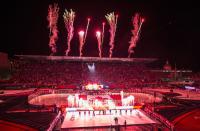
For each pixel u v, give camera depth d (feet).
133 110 139.03
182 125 108.47
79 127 104.22
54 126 104.73
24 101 163.94
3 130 100.22
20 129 101.60
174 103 159.22
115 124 108.06
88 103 152.35
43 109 138.82
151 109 136.98
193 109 141.49
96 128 104.27
